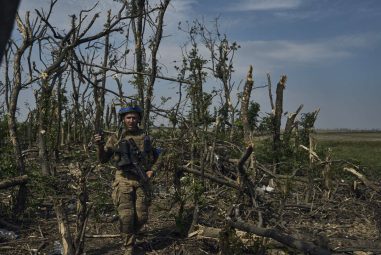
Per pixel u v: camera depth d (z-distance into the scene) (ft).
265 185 29.66
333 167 30.04
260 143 34.78
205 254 18.57
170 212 23.09
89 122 36.60
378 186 31.55
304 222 24.38
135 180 17.89
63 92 37.65
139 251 18.88
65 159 34.83
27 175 21.98
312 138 34.30
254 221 22.43
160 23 32.99
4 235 19.66
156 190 25.59
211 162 27.35
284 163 30.78
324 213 26.04
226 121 32.73
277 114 36.29
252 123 35.40
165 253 18.62
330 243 20.17
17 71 22.65
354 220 25.27
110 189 25.45
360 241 20.31
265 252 18.34
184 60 33.24
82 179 17.22
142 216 17.87
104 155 18.08
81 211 17.08
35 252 18.08
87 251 18.57
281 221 22.53
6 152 22.53
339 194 30.53
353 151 69.21
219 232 18.31
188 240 19.76
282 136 36.76
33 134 39.29
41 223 21.85
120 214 17.56
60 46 23.44
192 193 20.70
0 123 29.84
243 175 22.90
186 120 28.58
